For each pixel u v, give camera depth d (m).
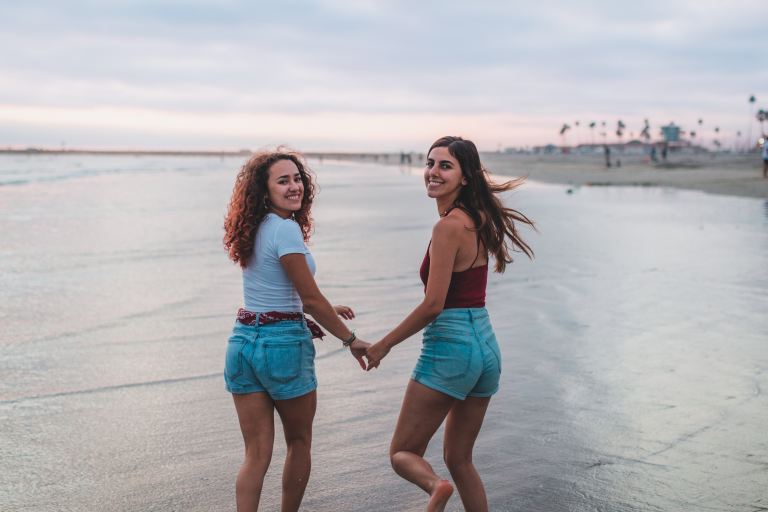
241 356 3.11
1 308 7.73
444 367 3.03
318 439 4.30
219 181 44.59
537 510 3.41
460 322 3.04
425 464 3.04
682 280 9.20
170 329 6.88
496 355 3.12
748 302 7.88
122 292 8.66
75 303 8.02
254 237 3.13
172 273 10.05
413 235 14.77
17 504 3.46
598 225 16.11
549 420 4.57
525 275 9.69
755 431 4.32
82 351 6.12
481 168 3.14
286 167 3.19
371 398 5.02
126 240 13.74
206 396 5.04
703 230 14.93
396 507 3.50
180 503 3.49
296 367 3.13
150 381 5.35
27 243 13.22
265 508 3.48
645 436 4.29
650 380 5.32
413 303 8.08
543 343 6.36
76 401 4.91
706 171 49.94
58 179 44.81
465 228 3.02
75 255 11.77
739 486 3.62
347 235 14.75
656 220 17.23
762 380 5.26
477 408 3.20
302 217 3.51
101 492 3.59
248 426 3.15
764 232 14.46
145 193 30.44
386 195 30.75
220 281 9.45
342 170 86.62
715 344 6.25
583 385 5.23
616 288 8.75
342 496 3.60
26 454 4.04
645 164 74.62
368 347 3.13
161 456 4.03
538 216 18.42
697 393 5.01
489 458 4.01
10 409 4.74
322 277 9.69
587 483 3.69
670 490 3.59
